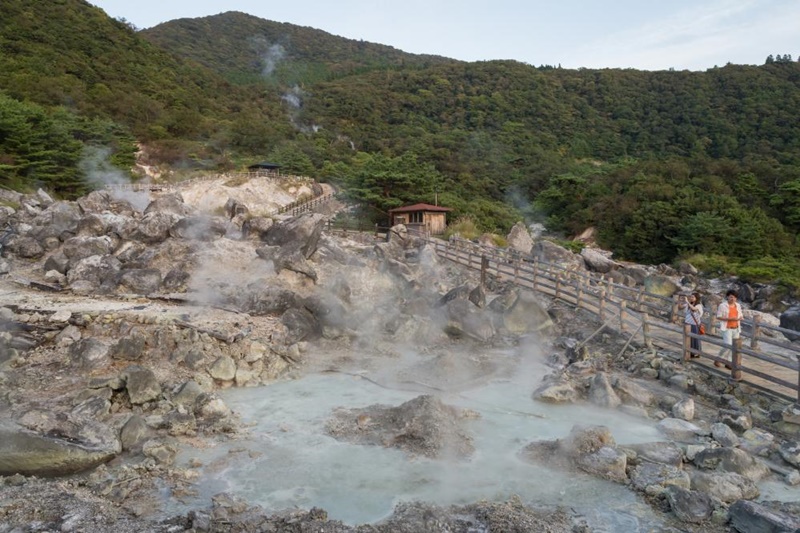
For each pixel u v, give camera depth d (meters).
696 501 7.00
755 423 9.77
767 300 26.22
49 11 94.06
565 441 8.77
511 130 102.75
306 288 18.16
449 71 136.62
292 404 11.01
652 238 46.12
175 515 6.93
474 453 8.88
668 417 10.19
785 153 82.69
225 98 103.38
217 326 13.87
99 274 17.25
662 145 101.81
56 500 7.17
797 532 6.07
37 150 45.03
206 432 9.51
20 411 9.51
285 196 53.53
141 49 102.94
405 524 6.64
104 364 11.77
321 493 7.57
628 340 13.88
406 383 12.31
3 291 16.12
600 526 6.76
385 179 45.16
